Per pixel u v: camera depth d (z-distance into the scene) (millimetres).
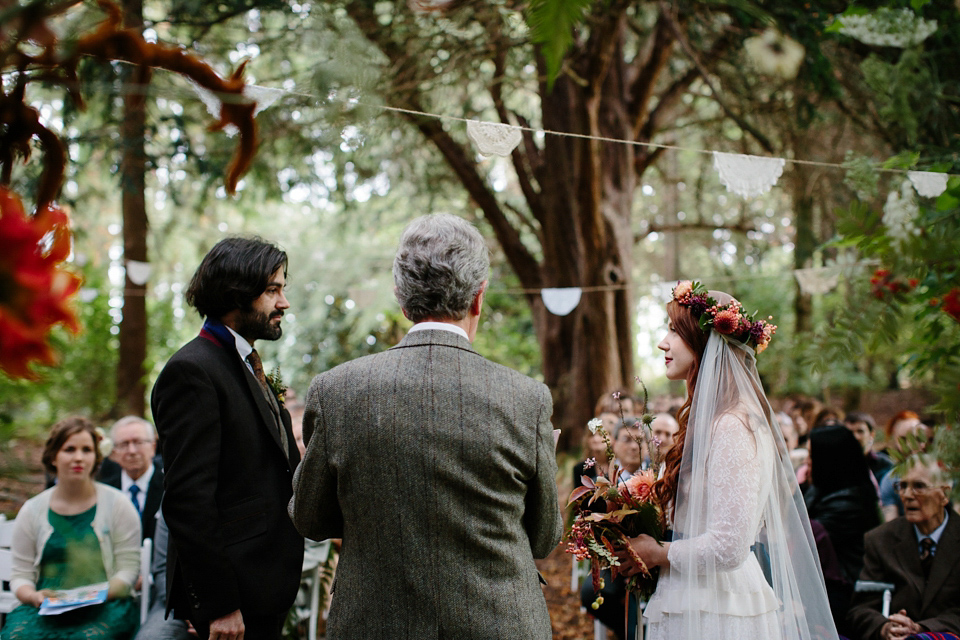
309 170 6828
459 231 1616
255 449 2082
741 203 9133
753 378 2061
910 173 2355
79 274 578
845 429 3438
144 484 3734
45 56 613
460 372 1509
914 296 1808
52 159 660
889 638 2791
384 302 10477
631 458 3711
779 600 1941
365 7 4758
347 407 1484
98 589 2742
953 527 2965
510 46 5047
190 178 6391
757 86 6312
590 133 5887
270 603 2000
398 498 1435
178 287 9102
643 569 1974
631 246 7098
